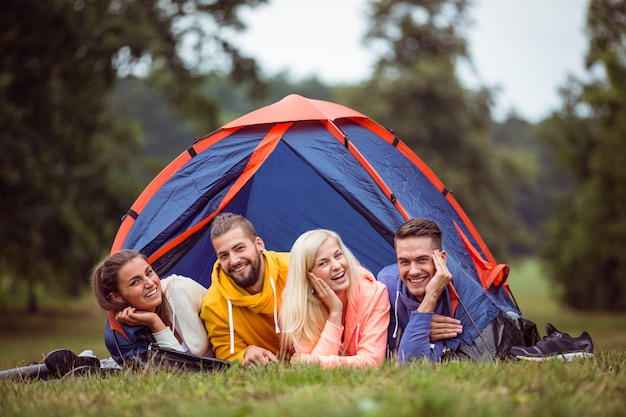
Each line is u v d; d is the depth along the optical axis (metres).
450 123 36.00
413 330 5.22
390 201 6.18
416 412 3.25
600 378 4.18
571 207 31.38
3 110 18.70
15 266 23.39
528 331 5.76
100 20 19.03
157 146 61.47
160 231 6.32
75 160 21.17
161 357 5.20
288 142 6.49
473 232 7.21
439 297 5.46
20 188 19.89
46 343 19.20
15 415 3.92
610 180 26.48
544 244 32.03
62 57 18.66
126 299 5.39
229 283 5.47
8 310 30.83
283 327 5.31
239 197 7.17
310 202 7.12
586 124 29.02
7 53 18.36
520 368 4.45
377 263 6.84
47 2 17.97
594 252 28.06
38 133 19.62
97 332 23.34
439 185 7.07
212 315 5.47
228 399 3.86
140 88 51.06
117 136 25.36
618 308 30.17
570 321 24.81
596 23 23.23
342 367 4.57
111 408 3.89
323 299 5.27
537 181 68.75
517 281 63.03
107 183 21.67
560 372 4.22
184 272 6.70
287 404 3.55
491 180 36.69
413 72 35.97
